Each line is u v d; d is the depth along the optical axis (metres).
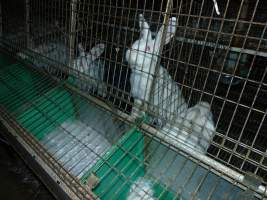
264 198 0.76
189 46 1.21
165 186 0.93
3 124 1.43
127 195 0.97
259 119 1.42
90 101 1.36
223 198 0.87
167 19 1.00
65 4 1.43
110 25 1.20
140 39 1.17
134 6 1.35
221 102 1.49
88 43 1.45
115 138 1.24
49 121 1.40
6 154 1.94
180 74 1.29
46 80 1.61
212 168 0.90
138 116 1.16
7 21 2.14
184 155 0.97
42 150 1.16
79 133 1.34
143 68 1.17
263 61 1.47
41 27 1.70
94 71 1.41
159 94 1.19
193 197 0.84
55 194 1.14
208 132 1.10
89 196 0.87
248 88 1.49
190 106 1.39
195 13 1.20
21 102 1.53
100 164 0.98
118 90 1.25
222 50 1.28
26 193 1.65
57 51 1.59
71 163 1.12
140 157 1.10
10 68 1.88
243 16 1.33
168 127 1.09
